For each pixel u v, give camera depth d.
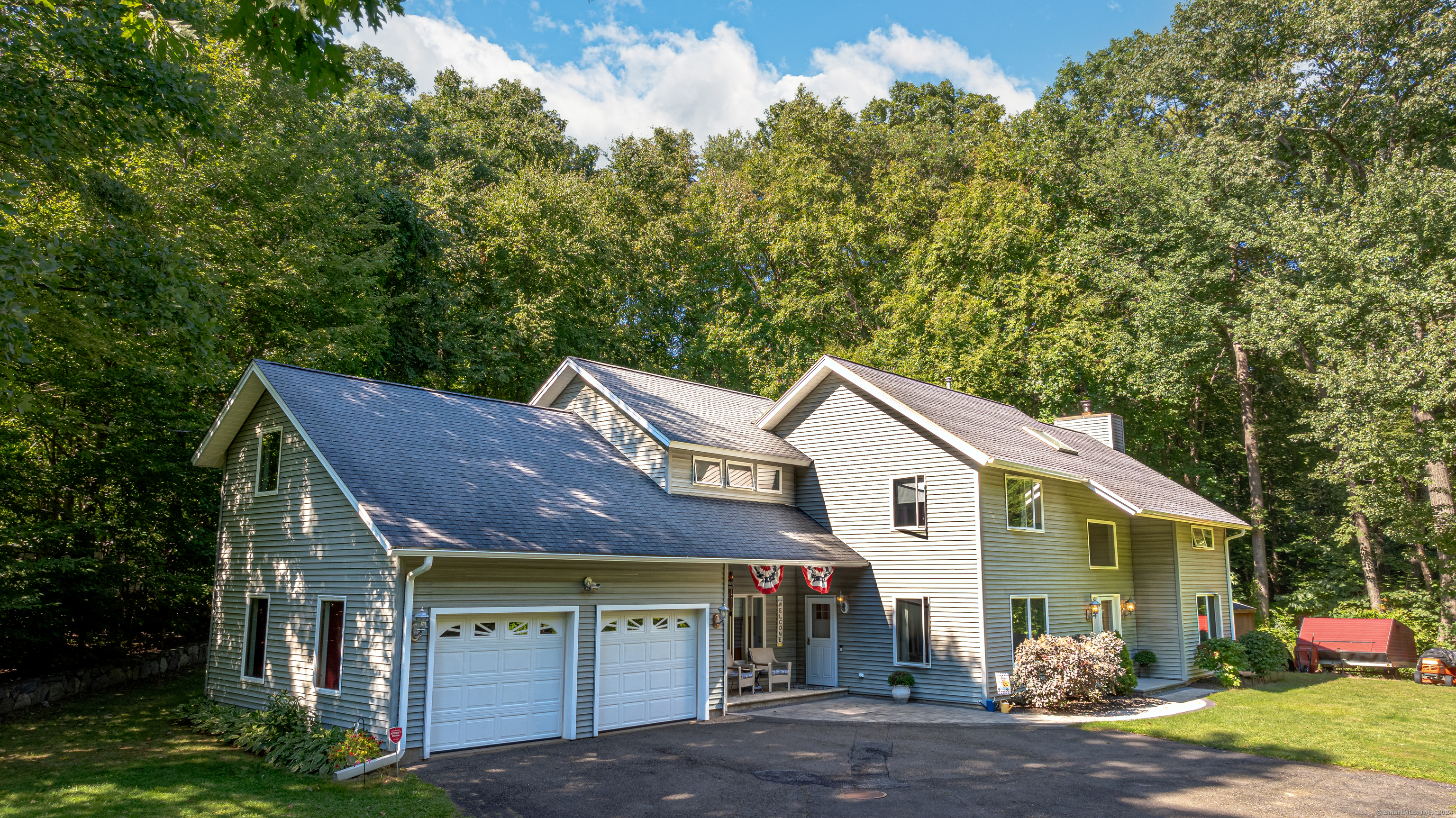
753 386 39.50
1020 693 18.91
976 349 34.47
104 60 12.34
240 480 17.02
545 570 14.41
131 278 13.30
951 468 19.70
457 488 14.52
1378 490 28.36
